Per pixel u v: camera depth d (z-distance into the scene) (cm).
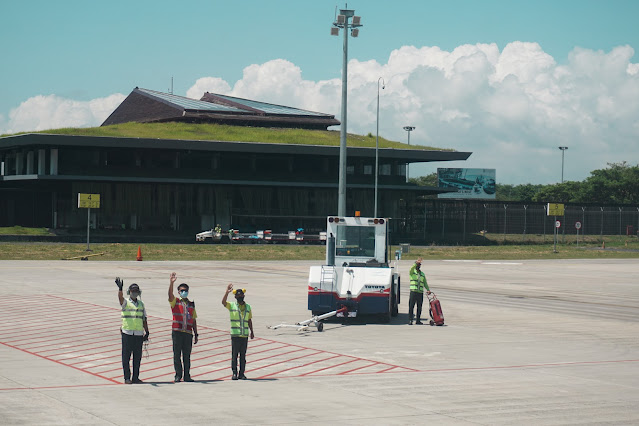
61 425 1113
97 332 2222
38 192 8756
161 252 6400
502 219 11044
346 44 3841
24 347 1958
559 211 7925
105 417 1175
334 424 1147
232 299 3102
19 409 1230
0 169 9919
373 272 2483
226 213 8988
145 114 11775
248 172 9212
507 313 2838
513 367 1717
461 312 2855
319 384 1498
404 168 10244
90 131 9050
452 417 1203
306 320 2444
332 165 9856
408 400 1340
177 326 1516
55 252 6053
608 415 1227
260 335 2198
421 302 2505
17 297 3069
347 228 2636
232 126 10519
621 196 15450
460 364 1750
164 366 1706
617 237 10831
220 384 1492
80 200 6078
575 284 4228
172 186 8750
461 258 6856
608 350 2005
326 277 2455
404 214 9925
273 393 1399
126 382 1488
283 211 9238
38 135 8081
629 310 3016
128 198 8544
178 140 8575
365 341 2106
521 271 5253
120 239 7906
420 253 7162
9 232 7894
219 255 6359
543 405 1302
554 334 2305
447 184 15575
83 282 3719
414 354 1891
